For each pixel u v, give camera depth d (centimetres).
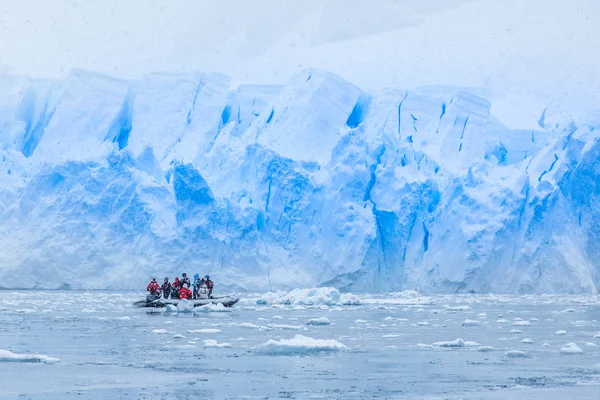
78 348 9825
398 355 9262
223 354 9194
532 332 13025
